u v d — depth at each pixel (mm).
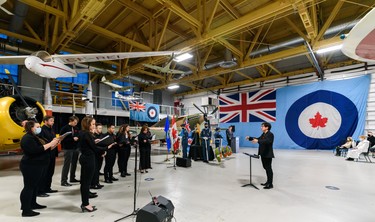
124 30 9297
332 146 10148
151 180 4637
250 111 13172
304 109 11109
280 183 4336
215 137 7758
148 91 15812
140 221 2041
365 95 9508
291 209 2965
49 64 5277
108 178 4461
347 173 5266
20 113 5250
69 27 6277
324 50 7246
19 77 10477
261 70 12617
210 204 3158
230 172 5477
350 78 9992
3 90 7473
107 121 12883
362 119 9469
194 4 7289
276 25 8797
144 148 5594
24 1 5480
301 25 8680
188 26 8836
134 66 10328
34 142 2615
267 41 10055
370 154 9000
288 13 6051
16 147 5559
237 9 7281
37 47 9930
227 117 14156
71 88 10875
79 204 3123
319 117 10602
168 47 10695
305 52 7609
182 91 17672
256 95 13016
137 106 12281
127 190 3873
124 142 4797
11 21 7121
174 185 4215
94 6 5086
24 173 2631
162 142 13406
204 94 16156
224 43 8203
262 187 4047
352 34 2189
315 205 3117
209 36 6742
